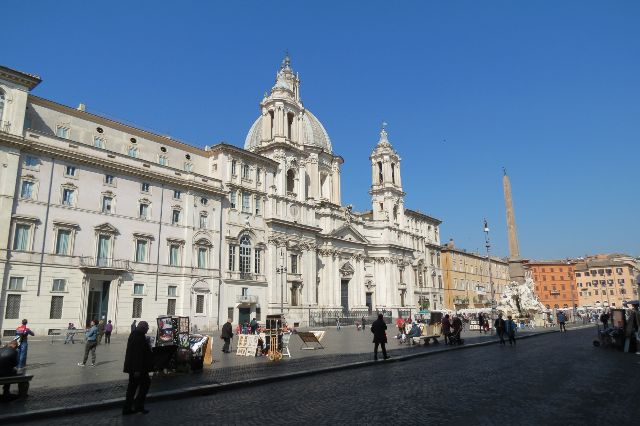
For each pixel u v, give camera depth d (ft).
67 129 153.07
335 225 252.62
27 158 132.98
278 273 205.16
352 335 151.94
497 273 429.79
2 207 125.49
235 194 192.34
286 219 215.51
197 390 47.29
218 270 178.81
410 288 295.89
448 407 39.27
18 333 61.46
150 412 39.19
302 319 213.66
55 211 136.67
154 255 159.63
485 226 188.03
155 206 162.71
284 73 273.95
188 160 188.14
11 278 125.49
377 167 305.53
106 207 149.59
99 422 35.65
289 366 66.69
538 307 196.44
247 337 84.89
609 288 472.44
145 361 39.27
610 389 47.80
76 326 136.05
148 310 154.92
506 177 206.90
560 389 47.91
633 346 86.58
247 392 48.49
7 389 41.63
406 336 108.88
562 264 492.13
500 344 111.04
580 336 135.85
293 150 226.79
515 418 35.27
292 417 36.45
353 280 261.24
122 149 167.12
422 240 322.55
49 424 35.17
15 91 132.87
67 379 54.49
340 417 36.14
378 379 56.34
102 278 144.46
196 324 168.04
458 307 341.00
